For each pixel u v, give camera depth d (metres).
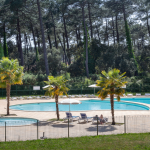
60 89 18.17
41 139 12.29
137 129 14.31
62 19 63.62
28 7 52.12
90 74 50.47
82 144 11.18
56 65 55.34
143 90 44.16
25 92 42.00
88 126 15.77
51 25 57.22
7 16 53.34
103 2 57.34
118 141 11.59
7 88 21.50
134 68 50.53
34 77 44.69
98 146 10.81
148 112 21.80
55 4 55.00
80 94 41.97
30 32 69.44
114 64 52.84
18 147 10.77
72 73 55.81
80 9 56.41
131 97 37.47
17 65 21.64
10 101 33.72
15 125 16.45
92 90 42.88
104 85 15.97
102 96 16.14
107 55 52.44
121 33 69.69
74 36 74.19
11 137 12.80
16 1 46.19
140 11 59.56
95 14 58.03
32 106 30.86
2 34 57.75
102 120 16.50
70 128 15.13
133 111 22.66
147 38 74.06
